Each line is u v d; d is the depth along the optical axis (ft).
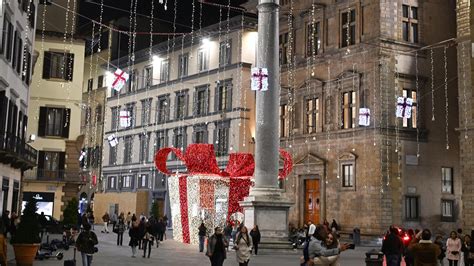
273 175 106.22
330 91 166.91
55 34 181.57
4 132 107.14
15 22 114.83
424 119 157.89
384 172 148.25
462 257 84.07
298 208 172.04
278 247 102.68
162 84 237.45
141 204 231.91
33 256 70.85
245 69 199.93
